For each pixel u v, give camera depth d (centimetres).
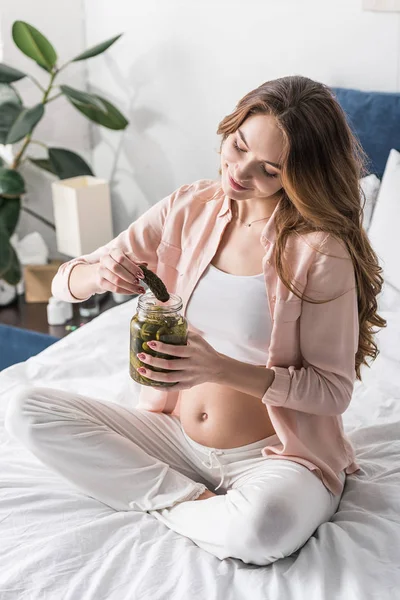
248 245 172
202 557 158
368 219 269
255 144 153
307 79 158
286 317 164
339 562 153
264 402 163
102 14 320
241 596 148
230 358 160
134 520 169
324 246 160
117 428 182
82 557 156
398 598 144
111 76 327
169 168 328
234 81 302
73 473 172
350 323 164
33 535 162
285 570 155
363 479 182
